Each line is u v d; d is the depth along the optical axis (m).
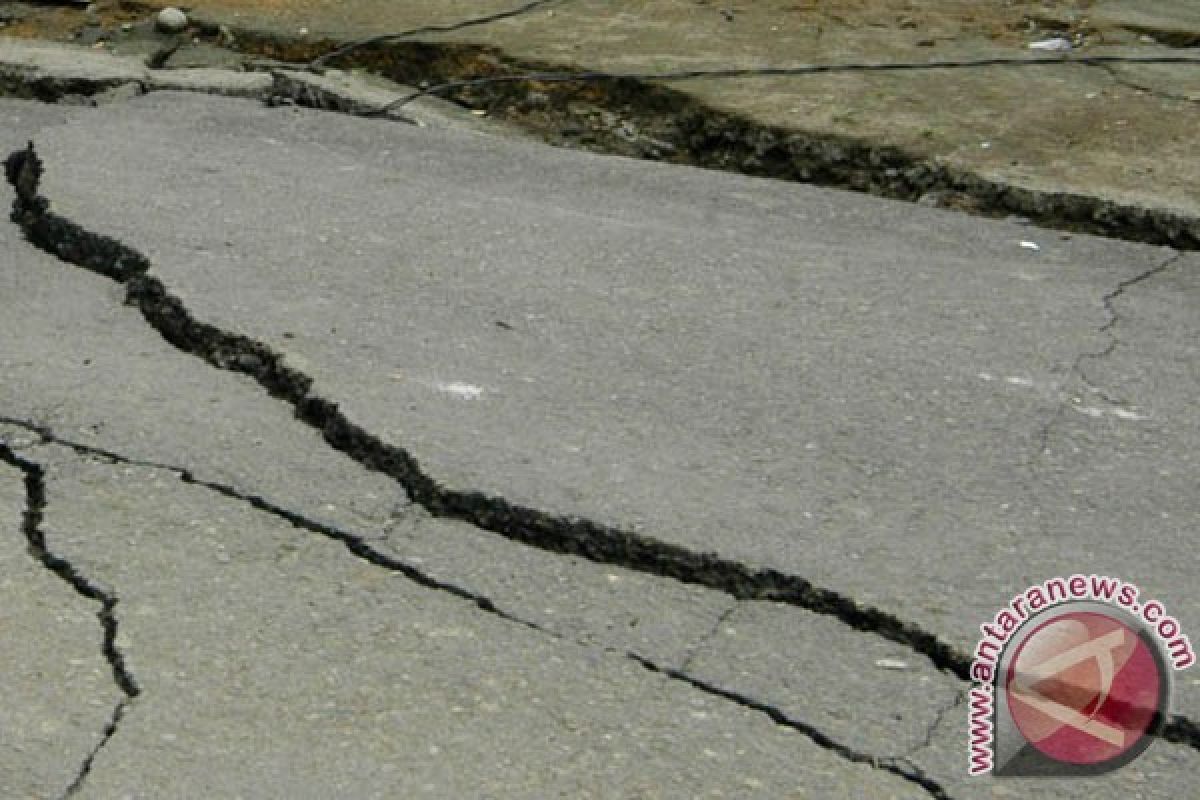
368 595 5.14
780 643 5.00
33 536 5.38
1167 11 11.48
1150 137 9.41
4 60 10.27
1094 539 5.50
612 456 5.84
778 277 7.41
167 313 6.84
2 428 5.96
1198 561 5.40
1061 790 4.46
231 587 5.14
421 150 9.05
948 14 11.44
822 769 4.51
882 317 7.05
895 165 9.16
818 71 10.30
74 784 4.33
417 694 4.71
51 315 6.90
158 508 5.53
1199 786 4.51
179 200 7.89
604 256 7.55
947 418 6.22
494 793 4.36
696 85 10.02
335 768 4.42
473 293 7.09
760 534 5.41
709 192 8.65
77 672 4.74
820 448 5.98
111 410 6.11
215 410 6.16
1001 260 7.87
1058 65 10.53
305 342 6.53
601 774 4.45
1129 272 7.78
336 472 5.78
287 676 4.76
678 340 6.75
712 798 4.38
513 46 10.58
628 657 4.91
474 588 5.20
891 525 5.52
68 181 8.02
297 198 8.04
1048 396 6.43
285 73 10.23
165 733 4.52
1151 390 6.52
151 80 10.10
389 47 10.60
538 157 9.05
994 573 5.28
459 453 5.78
